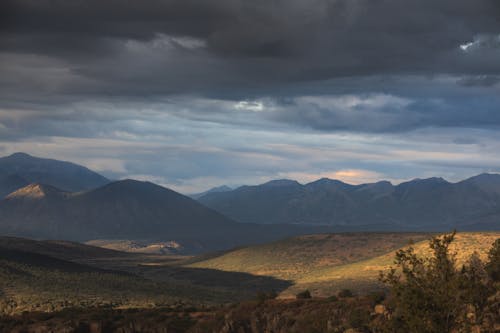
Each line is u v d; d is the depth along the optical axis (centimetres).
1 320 10438
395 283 3080
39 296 15225
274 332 8062
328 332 6191
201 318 9825
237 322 8725
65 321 9881
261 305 9331
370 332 4628
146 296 17750
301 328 7544
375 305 6969
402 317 3067
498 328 3097
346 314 6962
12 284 16675
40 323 9931
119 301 15850
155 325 9412
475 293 3044
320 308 8031
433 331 2917
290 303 8975
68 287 17688
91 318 10038
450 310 2938
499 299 3061
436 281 3009
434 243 3134
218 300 19125
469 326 2916
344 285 18775
